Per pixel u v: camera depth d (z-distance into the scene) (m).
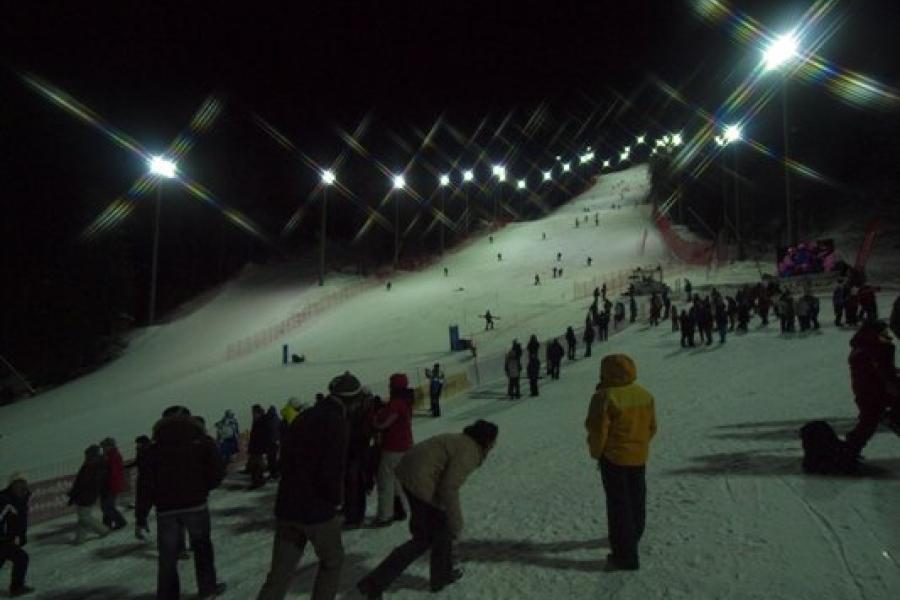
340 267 79.88
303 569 6.43
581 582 4.95
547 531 6.34
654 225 73.25
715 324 26.00
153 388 35.88
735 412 11.29
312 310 54.12
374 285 61.69
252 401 26.75
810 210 68.81
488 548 6.07
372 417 7.89
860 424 6.57
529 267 60.38
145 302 74.06
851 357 6.71
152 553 8.89
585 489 7.84
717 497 6.46
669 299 34.59
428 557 6.08
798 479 6.65
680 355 21.42
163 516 5.79
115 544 9.66
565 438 12.09
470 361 27.86
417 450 5.23
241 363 39.06
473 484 9.14
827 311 26.66
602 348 26.11
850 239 59.44
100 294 62.09
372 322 45.16
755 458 7.82
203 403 27.81
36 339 56.78
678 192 79.75
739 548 5.12
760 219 71.81
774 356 18.23
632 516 5.11
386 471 7.66
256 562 7.17
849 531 5.12
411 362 30.95
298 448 4.62
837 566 4.57
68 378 54.09
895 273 43.22
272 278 76.88
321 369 32.47
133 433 24.28
